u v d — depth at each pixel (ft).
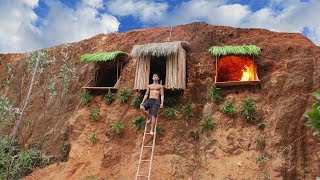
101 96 48.29
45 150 48.34
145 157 40.16
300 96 39.68
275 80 41.60
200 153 39.45
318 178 14.10
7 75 62.54
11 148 32.04
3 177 35.58
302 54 43.73
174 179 37.68
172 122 42.22
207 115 41.98
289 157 36.14
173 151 40.01
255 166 36.42
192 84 44.70
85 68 55.21
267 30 50.21
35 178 42.93
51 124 52.29
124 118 44.39
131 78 47.88
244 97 41.88
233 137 39.22
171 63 42.88
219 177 36.73
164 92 44.04
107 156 41.75
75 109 51.13
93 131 45.21
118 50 53.72
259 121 39.78
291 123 38.17
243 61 45.42
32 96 58.59
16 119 54.90
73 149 44.29
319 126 13.20
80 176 41.39
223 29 50.06
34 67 35.01
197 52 47.52
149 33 54.29
